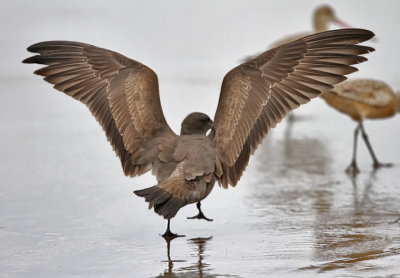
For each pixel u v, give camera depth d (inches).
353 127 804.0
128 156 397.7
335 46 384.5
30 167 610.2
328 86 380.8
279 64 388.8
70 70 401.1
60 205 508.1
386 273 379.2
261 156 674.2
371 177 600.7
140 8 1158.3
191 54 1038.4
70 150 672.4
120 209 502.0
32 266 394.0
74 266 394.0
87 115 812.6
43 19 1080.2
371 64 997.8
